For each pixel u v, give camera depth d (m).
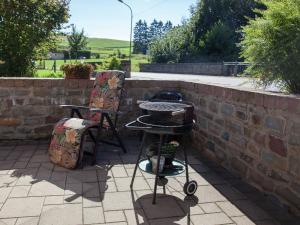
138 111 5.23
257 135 3.26
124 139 5.12
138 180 3.49
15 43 6.95
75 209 2.83
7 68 7.04
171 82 5.25
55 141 3.96
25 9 6.99
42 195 3.07
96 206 2.90
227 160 3.86
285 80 3.33
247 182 3.46
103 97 4.48
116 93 4.38
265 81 3.48
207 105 4.33
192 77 18.06
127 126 3.01
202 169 3.88
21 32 6.97
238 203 3.02
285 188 2.89
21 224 2.58
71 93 4.94
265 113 3.12
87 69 4.97
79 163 3.79
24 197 3.02
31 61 7.55
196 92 4.67
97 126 3.98
